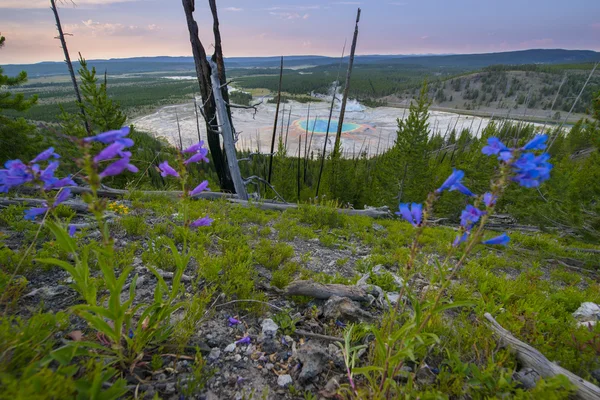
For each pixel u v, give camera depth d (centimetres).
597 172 948
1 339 202
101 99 1661
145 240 484
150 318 235
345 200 2928
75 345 191
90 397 174
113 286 196
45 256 359
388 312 318
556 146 3209
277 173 2908
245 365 260
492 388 235
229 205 877
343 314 329
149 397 214
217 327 299
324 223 911
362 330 299
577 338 299
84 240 450
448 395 237
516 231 1259
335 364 268
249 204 1059
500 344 290
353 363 244
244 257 441
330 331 313
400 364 209
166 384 226
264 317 324
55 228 197
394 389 231
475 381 240
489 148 167
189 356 256
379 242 733
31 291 313
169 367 241
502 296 414
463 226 183
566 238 1105
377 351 255
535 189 1230
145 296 329
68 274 350
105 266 192
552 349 298
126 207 640
